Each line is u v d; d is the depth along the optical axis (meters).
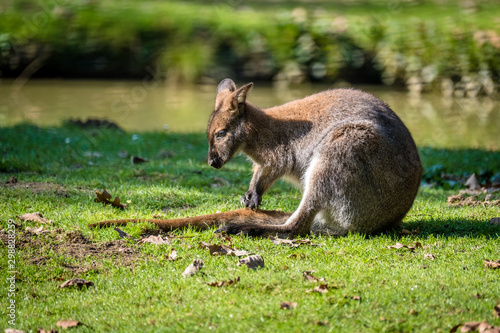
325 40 38.62
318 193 11.00
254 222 11.30
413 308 7.92
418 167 11.54
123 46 39.34
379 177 11.02
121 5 44.53
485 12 41.62
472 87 35.59
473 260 9.85
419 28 37.78
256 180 12.14
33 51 38.38
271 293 8.40
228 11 43.69
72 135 20.67
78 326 7.76
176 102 32.16
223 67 38.78
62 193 13.00
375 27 38.78
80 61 39.22
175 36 39.78
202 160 17.84
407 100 33.97
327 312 7.77
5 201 12.08
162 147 19.66
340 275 9.02
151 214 12.05
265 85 38.06
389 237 11.11
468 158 19.33
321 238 11.09
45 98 32.19
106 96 33.31
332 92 12.07
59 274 9.20
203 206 12.83
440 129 26.55
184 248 10.20
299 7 45.66
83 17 40.38
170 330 7.43
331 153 10.99
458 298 8.23
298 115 11.80
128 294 8.55
